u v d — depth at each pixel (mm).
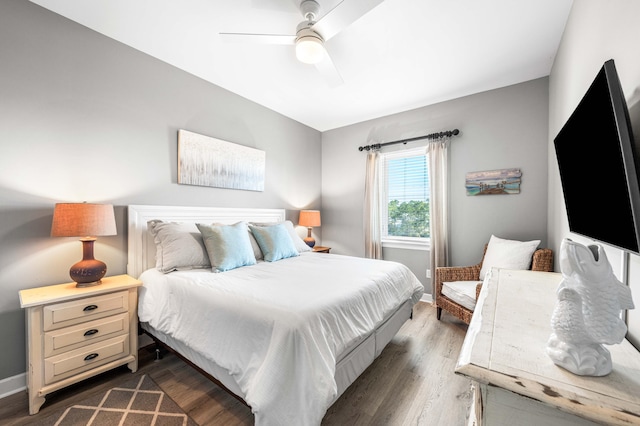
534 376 561
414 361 2119
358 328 1614
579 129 1075
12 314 1799
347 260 2744
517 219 2938
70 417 1531
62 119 2010
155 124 2533
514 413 559
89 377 1777
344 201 4371
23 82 1846
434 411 1587
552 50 2365
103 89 2211
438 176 3387
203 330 1604
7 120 1789
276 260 2736
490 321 858
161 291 1979
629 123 743
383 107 3650
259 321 1362
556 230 2354
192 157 2779
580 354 571
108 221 1929
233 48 2395
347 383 1541
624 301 581
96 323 1808
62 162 2012
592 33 1421
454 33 2164
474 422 703
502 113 3031
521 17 1985
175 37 2246
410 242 3730
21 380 1801
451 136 3375
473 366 600
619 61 1061
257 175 3473
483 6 1886
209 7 1902
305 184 4301
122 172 2322
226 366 1422
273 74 2818
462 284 2709
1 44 1770
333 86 2510
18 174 1829
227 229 2473
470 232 3234
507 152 2992
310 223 3910
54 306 1637
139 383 1841
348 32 2150
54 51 1972
